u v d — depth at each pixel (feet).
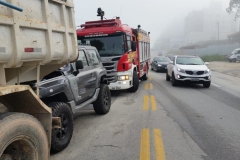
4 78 9.77
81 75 19.40
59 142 15.05
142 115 24.12
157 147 15.97
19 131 9.62
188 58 48.55
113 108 27.35
